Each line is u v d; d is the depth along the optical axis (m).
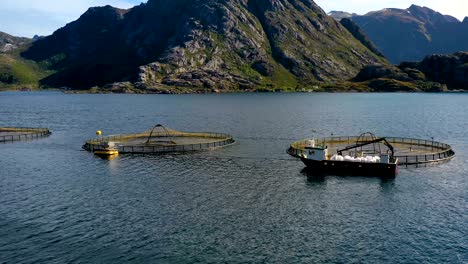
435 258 52.97
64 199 75.00
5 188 82.31
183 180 87.25
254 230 61.06
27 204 72.38
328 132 167.50
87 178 89.50
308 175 91.81
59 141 143.75
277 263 51.75
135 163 103.69
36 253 54.00
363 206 71.50
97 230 61.00
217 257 53.09
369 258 53.00
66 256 53.25
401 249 55.38
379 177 90.06
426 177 90.25
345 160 94.56
